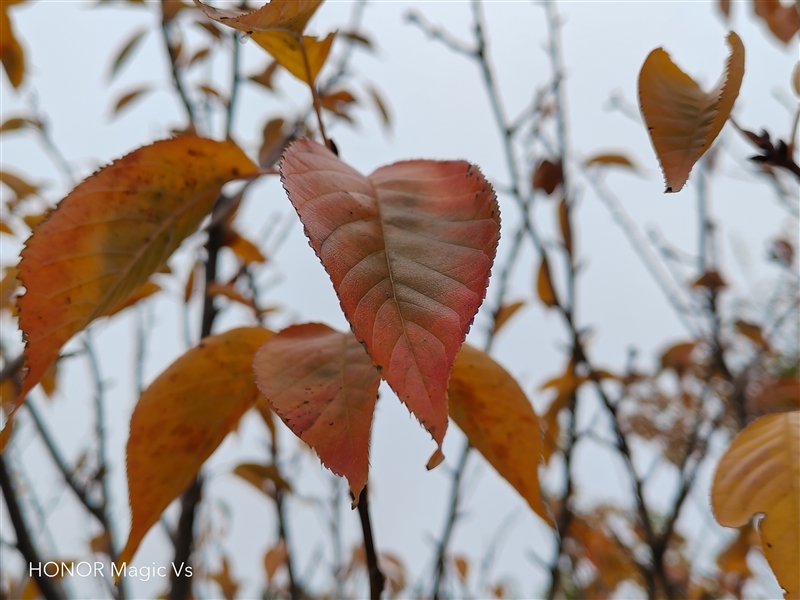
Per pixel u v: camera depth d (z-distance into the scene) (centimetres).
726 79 49
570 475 91
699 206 100
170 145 53
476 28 91
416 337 47
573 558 111
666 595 81
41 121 102
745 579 104
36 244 52
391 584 113
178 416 55
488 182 49
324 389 50
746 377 89
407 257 48
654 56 51
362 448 49
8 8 77
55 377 91
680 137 50
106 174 53
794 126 54
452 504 86
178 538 66
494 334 95
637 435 104
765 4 80
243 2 89
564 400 92
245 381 56
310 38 53
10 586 93
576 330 88
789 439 53
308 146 50
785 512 52
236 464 82
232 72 95
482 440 56
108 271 53
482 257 48
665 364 104
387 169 50
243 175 54
